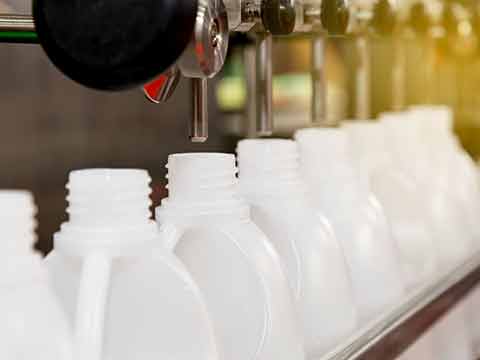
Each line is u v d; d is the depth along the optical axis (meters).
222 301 0.47
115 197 0.40
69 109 1.45
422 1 0.82
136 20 0.32
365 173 0.67
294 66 1.43
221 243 0.47
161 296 0.41
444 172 0.86
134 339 0.40
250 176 0.55
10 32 0.44
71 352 0.36
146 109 1.54
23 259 0.35
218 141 1.46
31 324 0.35
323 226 0.56
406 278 0.71
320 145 0.63
